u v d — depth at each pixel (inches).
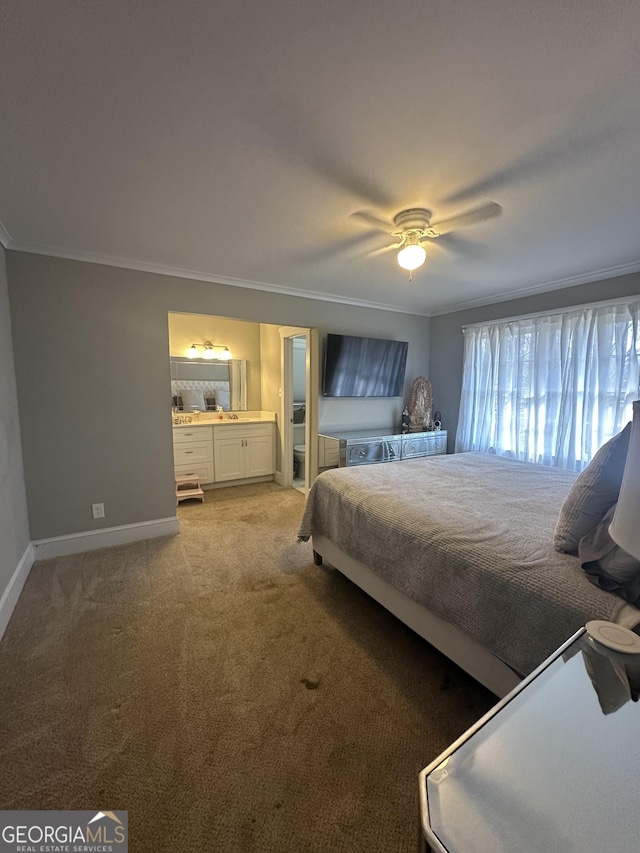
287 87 47.3
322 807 44.3
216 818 43.0
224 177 67.7
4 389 89.0
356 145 58.9
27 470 104.0
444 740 53.1
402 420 180.9
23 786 46.2
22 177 67.4
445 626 62.5
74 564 105.3
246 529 134.3
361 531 80.9
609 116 52.4
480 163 63.7
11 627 77.7
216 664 67.6
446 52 42.3
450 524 66.6
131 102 49.7
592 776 28.0
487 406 161.0
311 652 70.9
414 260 82.0
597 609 43.4
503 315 156.6
